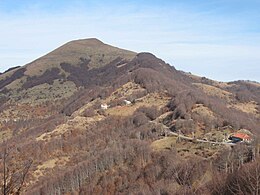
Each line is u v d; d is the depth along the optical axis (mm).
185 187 71125
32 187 102000
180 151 102438
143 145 110688
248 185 45938
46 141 146125
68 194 99312
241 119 140875
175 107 150750
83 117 172500
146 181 89500
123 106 177250
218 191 61375
